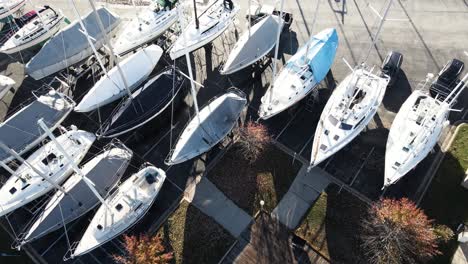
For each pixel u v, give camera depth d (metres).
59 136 32.00
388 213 26.16
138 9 42.44
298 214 29.30
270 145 32.50
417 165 30.91
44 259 28.22
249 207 29.78
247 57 35.44
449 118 33.28
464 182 29.25
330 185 30.44
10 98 36.66
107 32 38.66
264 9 39.72
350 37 38.84
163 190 30.86
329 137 30.17
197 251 28.05
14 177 29.97
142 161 32.50
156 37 38.31
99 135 32.03
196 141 30.61
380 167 31.06
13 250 28.48
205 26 36.53
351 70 34.72
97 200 29.09
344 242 27.89
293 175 31.02
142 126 33.72
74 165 23.28
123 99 34.53
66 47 36.72
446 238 26.25
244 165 31.58
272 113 31.70
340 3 41.44
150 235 28.92
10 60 39.47
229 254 27.92
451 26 38.97
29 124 32.19
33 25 38.69
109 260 28.09
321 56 34.50
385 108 34.12
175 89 34.09
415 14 40.06
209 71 37.53
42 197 30.89
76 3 43.31
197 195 30.52
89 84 37.47
